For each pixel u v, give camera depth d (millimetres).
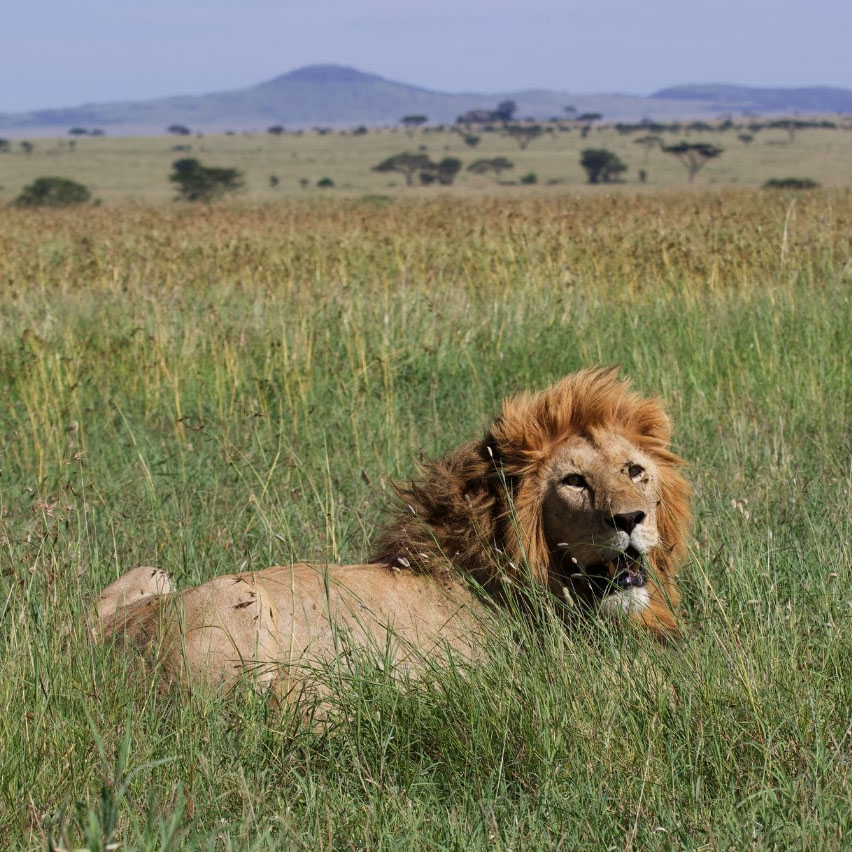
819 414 16641
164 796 7305
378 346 19938
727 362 18781
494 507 9445
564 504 9133
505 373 19406
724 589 9734
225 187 139125
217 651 8539
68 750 7672
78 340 21016
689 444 15266
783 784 7211
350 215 52375
